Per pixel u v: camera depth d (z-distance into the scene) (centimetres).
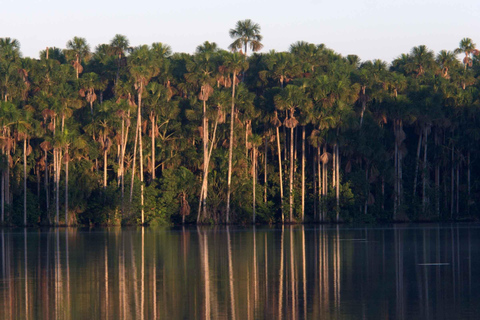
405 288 3572
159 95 11219
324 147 11275
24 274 4175
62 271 4319
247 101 11112
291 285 3678
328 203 11294
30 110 10881
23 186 10931
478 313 2941
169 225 11031
